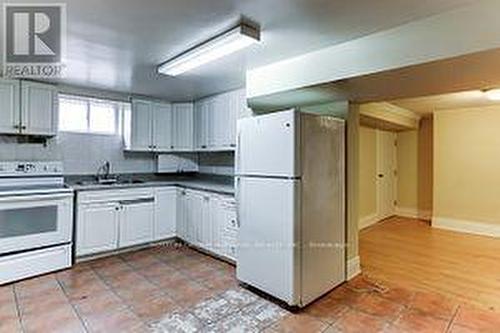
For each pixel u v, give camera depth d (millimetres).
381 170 6387
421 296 2865
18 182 3648
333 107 3342
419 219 6395
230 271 3434
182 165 5023
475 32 1889
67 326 2307
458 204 5480
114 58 2865
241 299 2771
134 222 4094
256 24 2160
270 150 2723
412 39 2143
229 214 3629
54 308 2574
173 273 3371
